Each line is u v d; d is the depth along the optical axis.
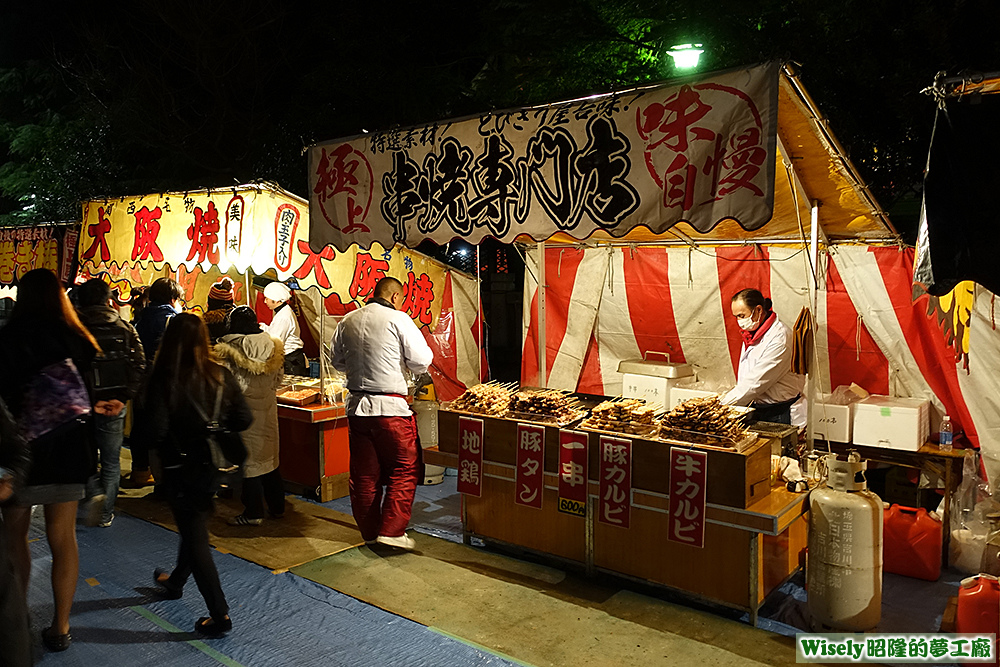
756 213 3.35
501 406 4.82
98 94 14.24
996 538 4.27
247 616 4.01
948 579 4.45
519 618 3.97
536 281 7.05
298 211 5.64
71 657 3.59
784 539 4.26
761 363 5.29
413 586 4.37
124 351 4.57
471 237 4.41
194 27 12.61
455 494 6.20
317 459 5.93
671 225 3.61
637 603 4.14
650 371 6.07
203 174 13.32
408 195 4.71
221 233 6.02
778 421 5.38
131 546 5.02
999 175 2.95
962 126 3.00
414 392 6.36
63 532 3.56
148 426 3.58
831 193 4.52
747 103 3.36
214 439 3.66
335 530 5.29
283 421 6.16
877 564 3.77
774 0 7.75
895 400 5.13
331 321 6.77
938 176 3.05
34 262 8.95
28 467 2.87
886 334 5.37
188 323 3.67
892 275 5.31
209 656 3.60
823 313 5.63
